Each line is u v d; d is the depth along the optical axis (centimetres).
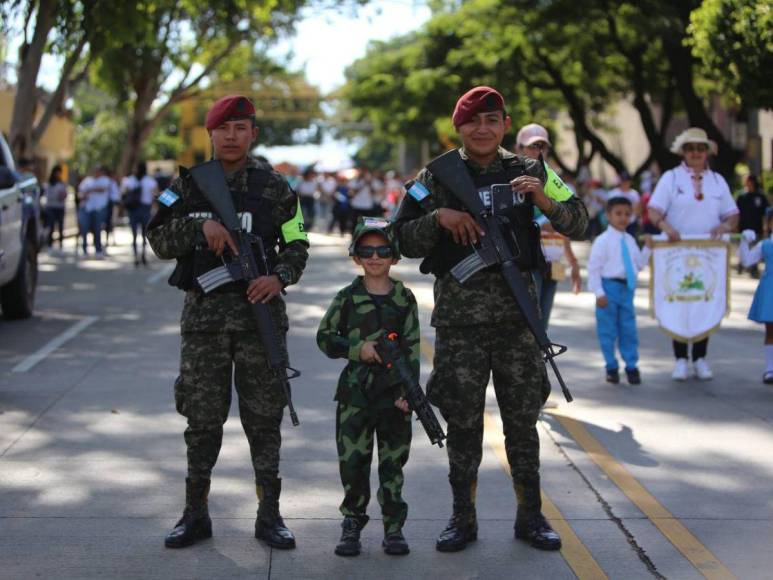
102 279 1880
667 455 728
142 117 4103
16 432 775
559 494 641
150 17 2572
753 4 1745
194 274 528
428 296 1569
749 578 515
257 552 540
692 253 968
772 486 660
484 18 2981
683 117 4522
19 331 1255
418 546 551
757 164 2667
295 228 542
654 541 562
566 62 3325
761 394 923
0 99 3906
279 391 538
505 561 531
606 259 960
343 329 540
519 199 533
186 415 538
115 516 592
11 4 2222
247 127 534
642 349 1145
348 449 536
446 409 536
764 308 958
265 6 2855
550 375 997
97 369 1016
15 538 556
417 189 536
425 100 3891
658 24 2420
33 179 1413
